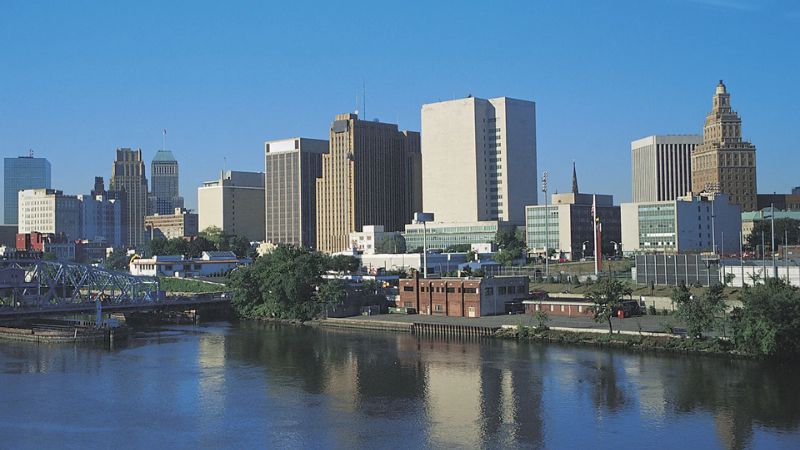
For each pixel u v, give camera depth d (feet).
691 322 565.53
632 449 369.30
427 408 441.68
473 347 619.67
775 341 515.50
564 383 487.20
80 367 572.92
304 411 441.27
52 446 387.14
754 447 368.07
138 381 522.47
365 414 433.07
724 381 477.77
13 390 498.69
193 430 409.90
